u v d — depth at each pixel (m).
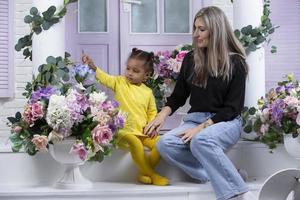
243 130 2.55
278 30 3.42
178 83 2.43
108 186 2.18
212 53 2.22
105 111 2.12
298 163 2.49
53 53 2.37
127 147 2.29
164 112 2.34
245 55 2.38
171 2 3.10
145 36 3.08
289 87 2.33
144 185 2.21
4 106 3.30
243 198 1.99
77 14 3.02
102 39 3.04
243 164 2.48
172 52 2.91
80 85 2.15
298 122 2.18
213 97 2.25
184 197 2.15
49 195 2.09
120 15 3.05
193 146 2.08
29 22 2.34
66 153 2.08
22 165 2.29
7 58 3.29
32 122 2.06
